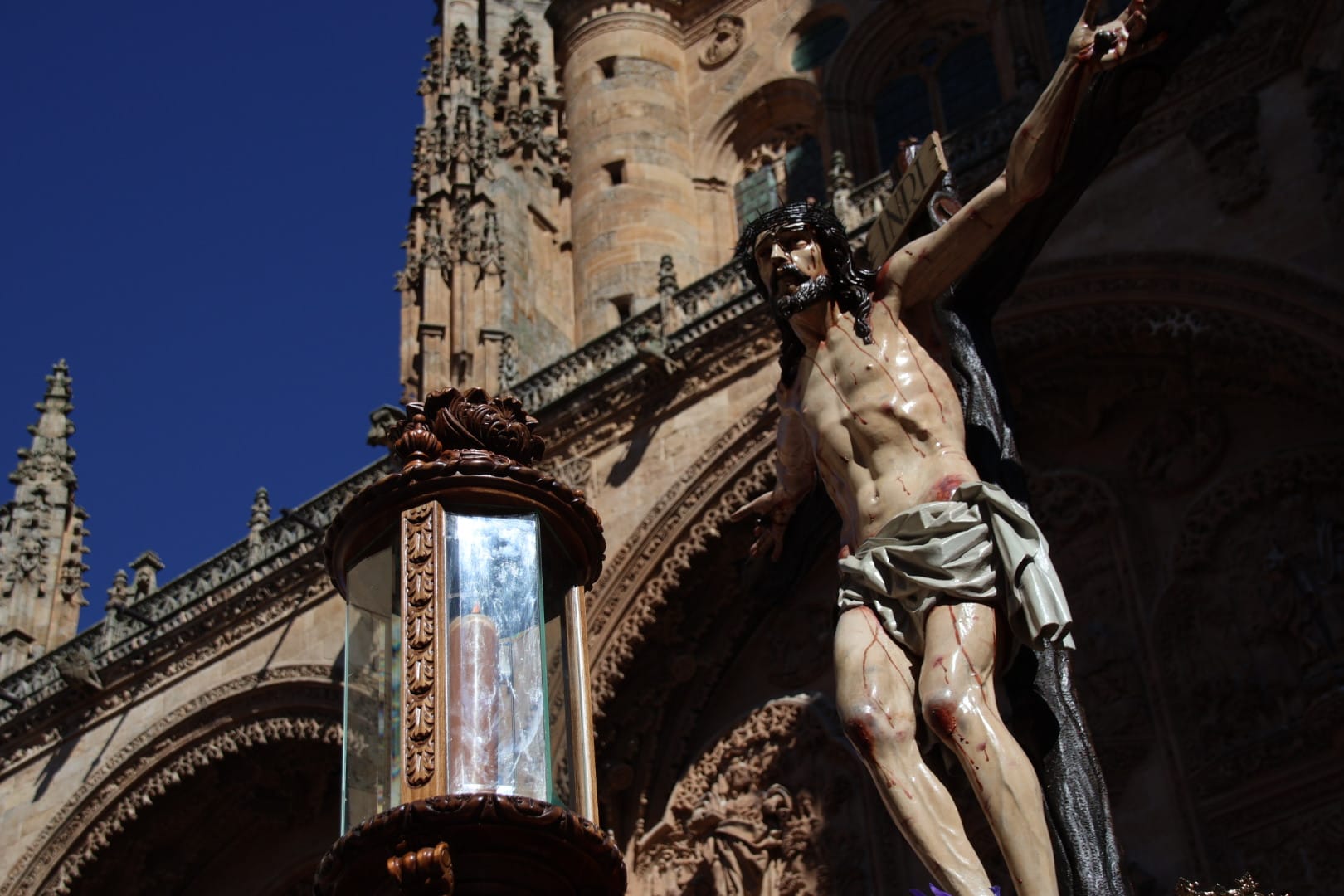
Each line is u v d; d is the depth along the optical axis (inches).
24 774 1250.0
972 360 288.5
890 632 245.4
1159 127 898.1
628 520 1005.8
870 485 260.8
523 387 1152.8
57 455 1557.6
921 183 308.5
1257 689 794.2
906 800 228.5
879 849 876.6
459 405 264.8
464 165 1384.1
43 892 1187.9
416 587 239.3
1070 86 259.6
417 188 1428.4
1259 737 782.5
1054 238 905.5
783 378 291.1
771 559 310.5
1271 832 759.7
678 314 1091.3
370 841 209.2
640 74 1504.7
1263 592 811.4
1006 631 245.8
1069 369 906.7
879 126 1395.2
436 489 249.9
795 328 281.9
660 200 1422.2
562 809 213.0
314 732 1105.4
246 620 1183.6
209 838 1219.2
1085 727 251.3
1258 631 805.9
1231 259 831.7
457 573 241.4
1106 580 867.4
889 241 317.4
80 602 1491.1
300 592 1164.5
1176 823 786.8
